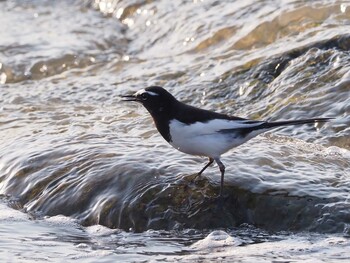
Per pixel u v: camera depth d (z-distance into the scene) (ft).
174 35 65.00
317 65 51.13
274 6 61.00
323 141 44.75
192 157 40.40
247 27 59.98
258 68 53.42
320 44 52.90
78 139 44.52
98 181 39.47
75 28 71.26
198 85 54.19
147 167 39.50
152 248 35.14
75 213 38.96
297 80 50.55
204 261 33.24
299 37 55.47
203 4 66.69
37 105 54.75
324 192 37.22
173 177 38.65
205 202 37.32
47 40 67.77
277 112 48.57
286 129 46.65
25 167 42.27
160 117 37.68
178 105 37.76
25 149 44.06
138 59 62.69
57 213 39.32
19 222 38.63
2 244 35.91
